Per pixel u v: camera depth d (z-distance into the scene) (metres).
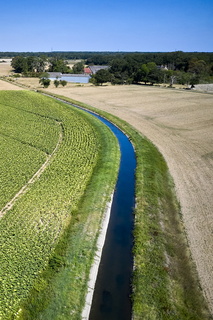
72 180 23.77
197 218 18.78
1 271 14.18
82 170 25.61
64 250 15.98
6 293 13.05
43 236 17.02
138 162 27.80
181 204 20.45
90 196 21.45
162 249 16.20
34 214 19.12
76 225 18.28
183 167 26.55
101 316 12.65
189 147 32.09
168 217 19.23
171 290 13.59
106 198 21.44
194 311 12.60
